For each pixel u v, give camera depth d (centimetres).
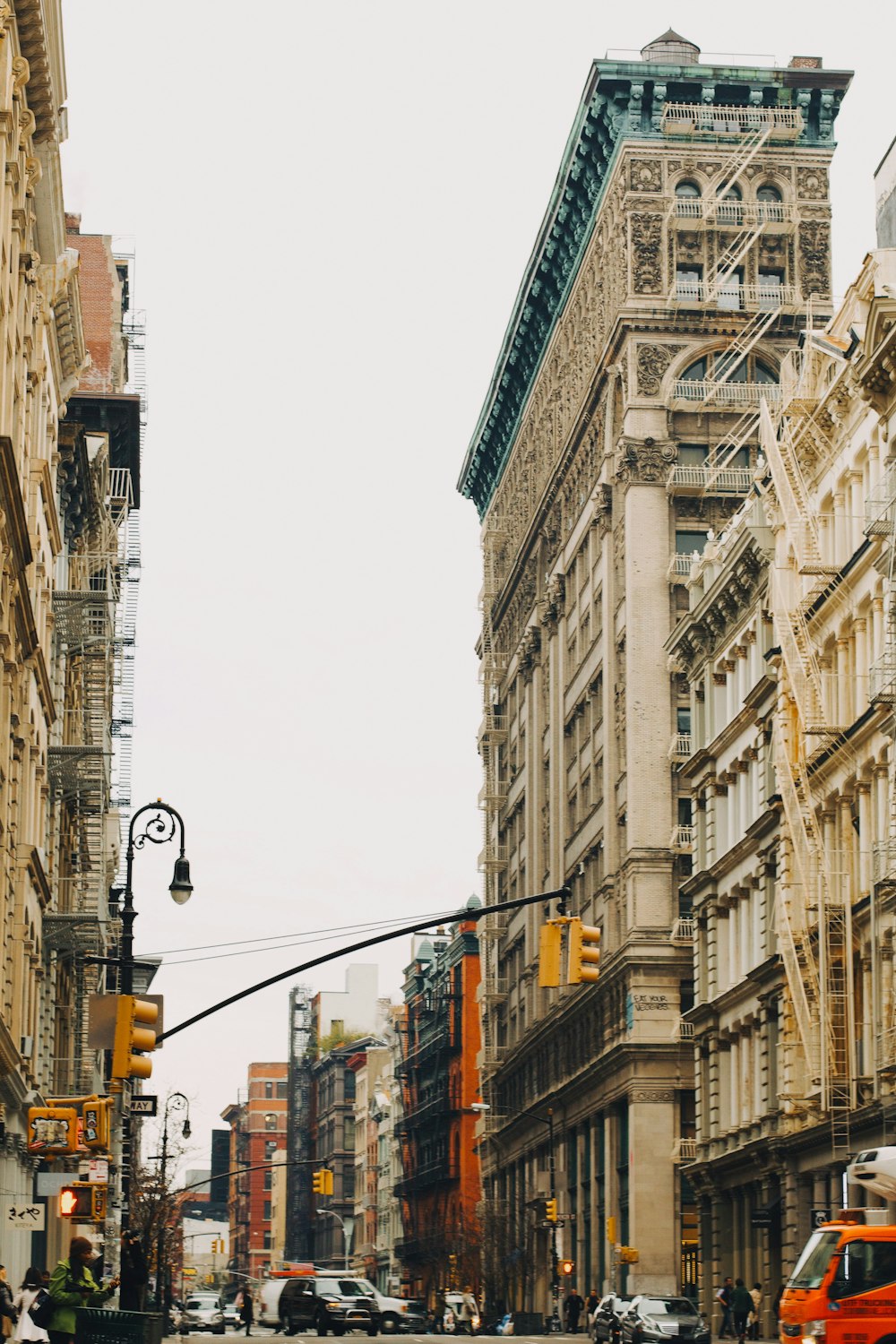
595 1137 9688
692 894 8012
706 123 9625
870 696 5362
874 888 5272
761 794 6900
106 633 6562
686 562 9244
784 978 6359
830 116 9756
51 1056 6431
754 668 7156
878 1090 5238
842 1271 3234
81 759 6191
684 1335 5800
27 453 5156
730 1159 6931
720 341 9475
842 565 5959
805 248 9594
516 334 12150
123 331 9381
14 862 4997
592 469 10338
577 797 10800
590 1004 9888
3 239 4181
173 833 4225
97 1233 7638
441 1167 15462
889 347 5088
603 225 10012
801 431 6334
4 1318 3284
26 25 4288
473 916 3612
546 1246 11281
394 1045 18688
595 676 10194
